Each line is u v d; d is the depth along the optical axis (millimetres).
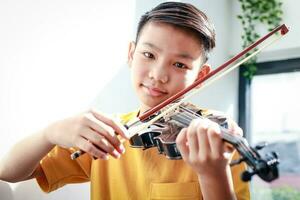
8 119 913
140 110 918
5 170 839
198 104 1576
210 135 575
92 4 1114
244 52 896
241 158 560
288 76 1812
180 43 806
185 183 845
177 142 617
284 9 1725
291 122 1774
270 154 564
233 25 1828
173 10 833
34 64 968
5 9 912
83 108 1078
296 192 1709
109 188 911
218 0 1747
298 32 1674
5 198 891
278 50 1725
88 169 940
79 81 1070
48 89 994
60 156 906
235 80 1860
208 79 936
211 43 875
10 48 919
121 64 1197
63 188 1018
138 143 815
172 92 823
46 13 997
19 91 935
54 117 1007
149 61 821
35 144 790
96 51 1121
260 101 1856
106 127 696
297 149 1740
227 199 628
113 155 698
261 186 1738
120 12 1200
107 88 1148
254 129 1848
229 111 1803
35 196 958
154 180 862
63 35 1036
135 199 871
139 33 880
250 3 1789
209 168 601
